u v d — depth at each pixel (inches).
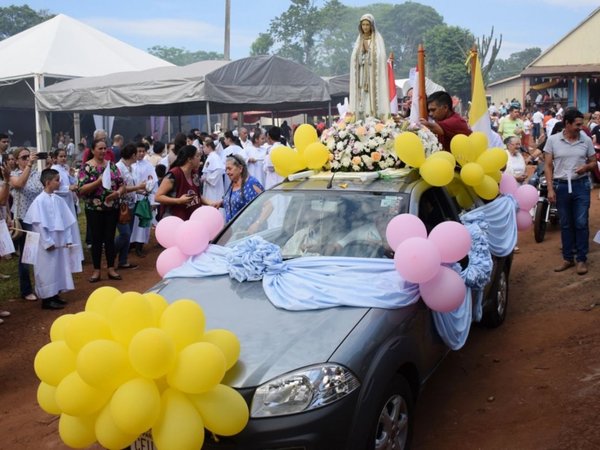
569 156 303.6
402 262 154.3
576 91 1513.3
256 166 509.4
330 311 149.4
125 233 388.2
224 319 149.9
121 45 981.2
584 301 274.2
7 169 274.2
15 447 183.6
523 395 193.0
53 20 916.0
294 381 128.4
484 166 224.2
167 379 122.6
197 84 577.0
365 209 185.6
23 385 229.0
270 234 191.5
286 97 647.8
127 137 1062.4
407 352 150.0
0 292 349.1
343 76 770.2
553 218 409.7
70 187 398.6
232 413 122.0
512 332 247.4
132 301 123.5
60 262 311.3
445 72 1996.8
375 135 207.2
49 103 706.2
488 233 225.6
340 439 129.3
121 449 125.6
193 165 327.9
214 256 185.5
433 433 175.2
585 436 164.7
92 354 117.0
